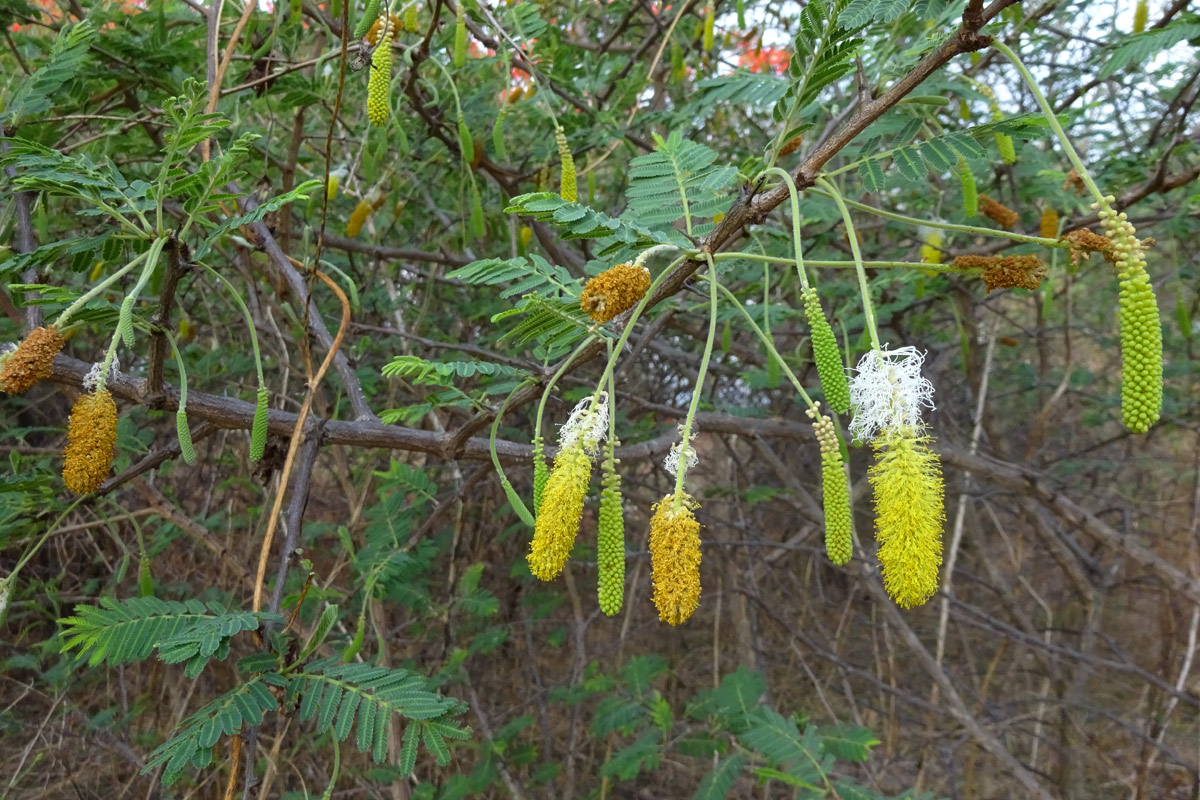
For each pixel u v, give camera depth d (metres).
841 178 3.71
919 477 1.19
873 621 5.80
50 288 1.70
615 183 4.70
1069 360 4.71
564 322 1.77
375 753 1.67
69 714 4.96
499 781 4.52
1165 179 3.01
